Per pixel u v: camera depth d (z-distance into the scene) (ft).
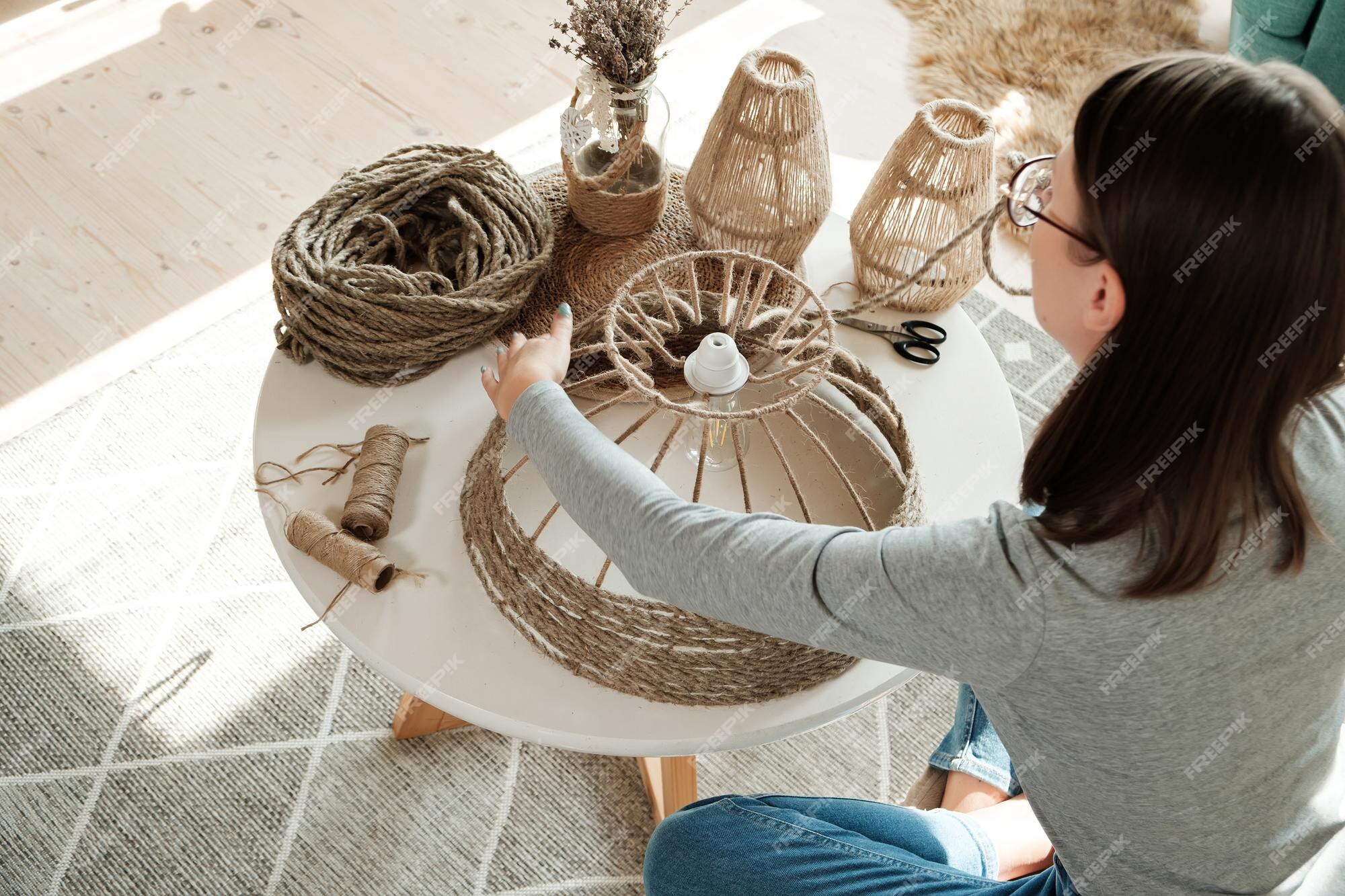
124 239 6.67
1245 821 2.49
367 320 3.79
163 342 6.18
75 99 7.47
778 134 3.87
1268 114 1.81
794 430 3.87
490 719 3.12
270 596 5.16
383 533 3.48
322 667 4.95
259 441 3.72
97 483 5.48
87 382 5.97
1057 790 2.63
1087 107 2.05
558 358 3.24
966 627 2.28
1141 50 8.05
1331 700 2.42
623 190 4.26
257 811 4.52
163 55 7.81
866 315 4.23
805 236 4.18
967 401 3.97
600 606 3.18
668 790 4.34
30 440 5.63
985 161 3.84
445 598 3.36
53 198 6.86
